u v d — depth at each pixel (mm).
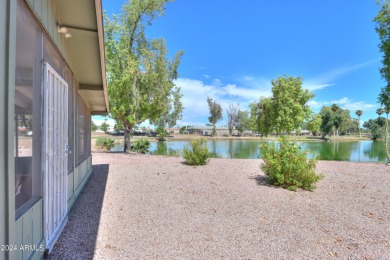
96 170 7820
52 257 2381
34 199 2215
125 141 14398
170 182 6105
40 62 2350
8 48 1492
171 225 3318
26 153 2049
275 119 19953
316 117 21719
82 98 5676
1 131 1453
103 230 3100
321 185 6051
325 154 18562
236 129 55719
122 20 14352
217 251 2596
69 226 3207
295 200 4676
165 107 13633
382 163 10297
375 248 2725
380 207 4316
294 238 2963
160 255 2477
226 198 4727
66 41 3613
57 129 2977
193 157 9203
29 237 2055
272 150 6133
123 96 12836
